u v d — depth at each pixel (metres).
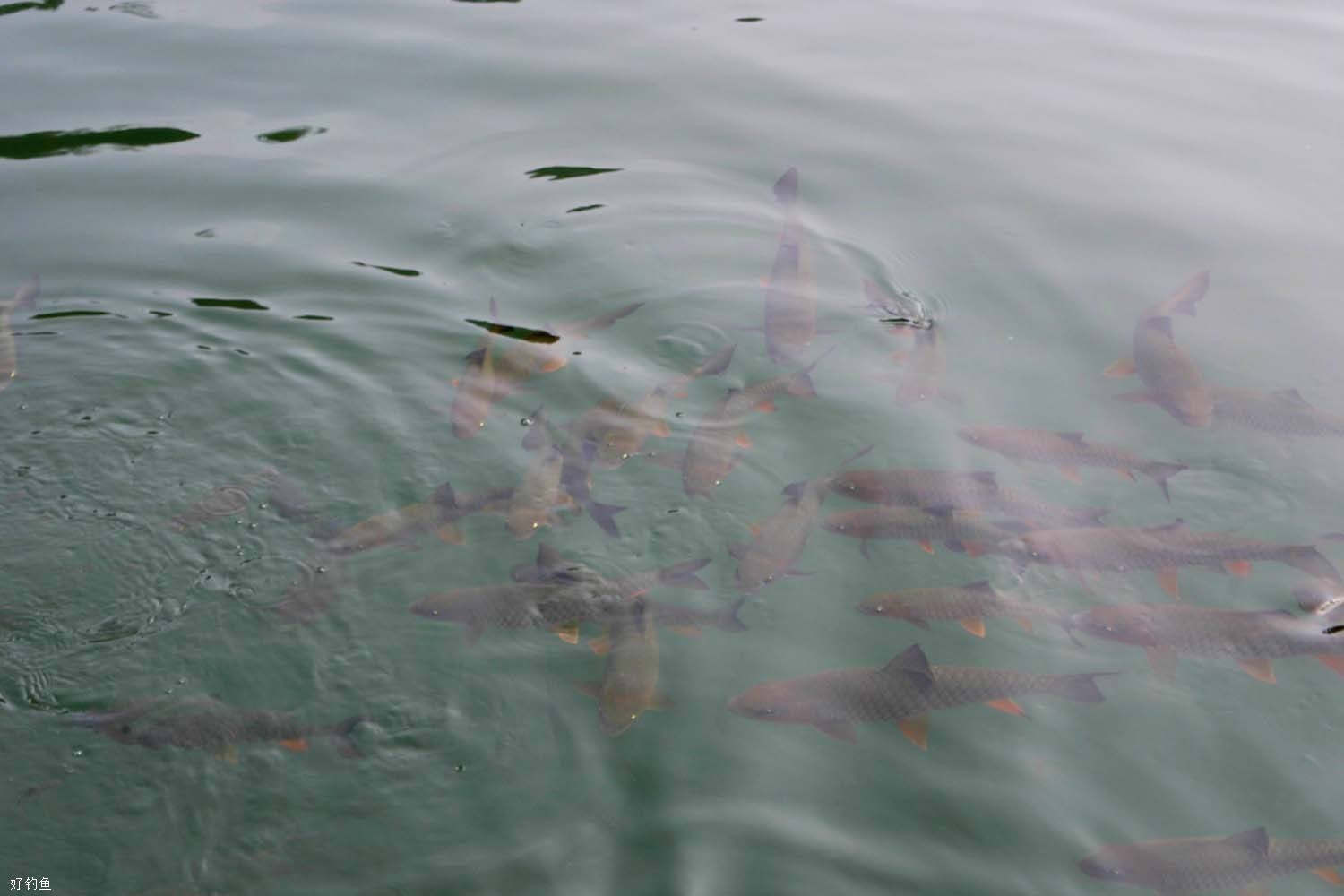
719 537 2.39
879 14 4.30
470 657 2.19
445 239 3.13
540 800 2.01
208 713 2.08
